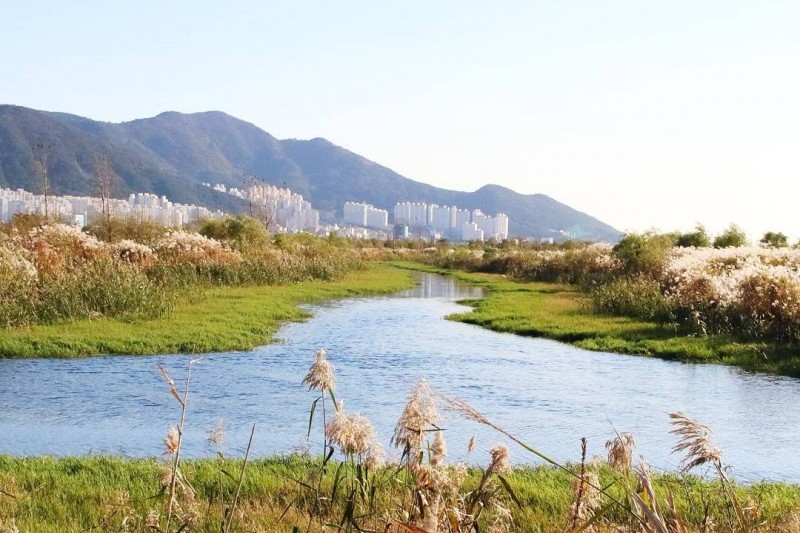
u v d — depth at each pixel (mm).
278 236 47875
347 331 21969
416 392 3863
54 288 20672
